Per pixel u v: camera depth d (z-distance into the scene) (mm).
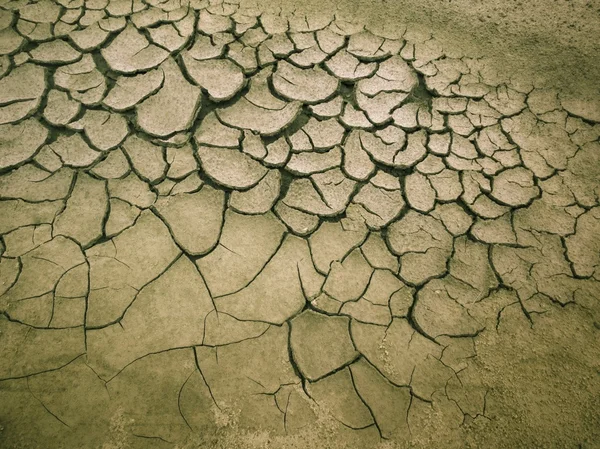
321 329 700
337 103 887
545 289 742
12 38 904
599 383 677
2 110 832
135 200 777
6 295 689
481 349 695
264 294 719
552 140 874
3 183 774
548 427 647
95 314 685
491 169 840
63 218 753
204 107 866
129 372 653
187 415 634
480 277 750
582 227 794
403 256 761
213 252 745
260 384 659
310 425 640
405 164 836
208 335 684
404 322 711
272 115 865
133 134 831
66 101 849
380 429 642
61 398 631
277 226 774
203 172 809
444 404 657
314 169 824
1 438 605
